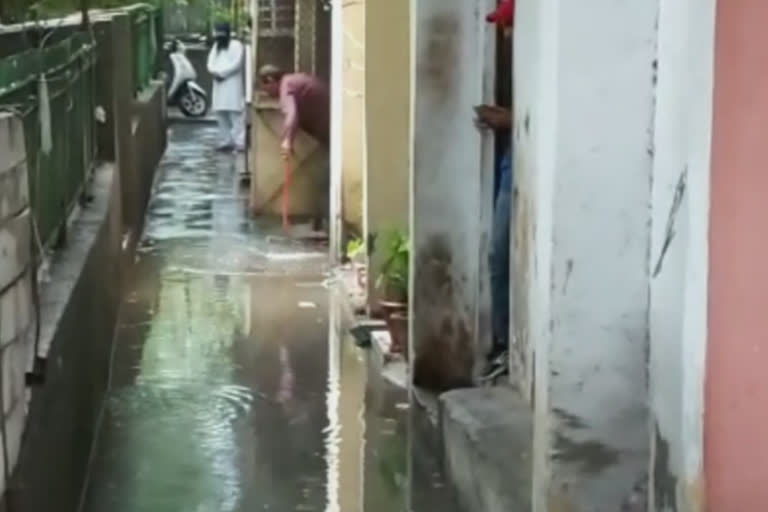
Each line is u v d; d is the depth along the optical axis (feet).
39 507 22.66
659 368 18.03
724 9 15.06
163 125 94.17
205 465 32.37
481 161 35.04
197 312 48.57
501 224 33.40
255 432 34.96
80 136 40.50
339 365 41.70
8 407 19.79
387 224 45.34
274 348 43.52
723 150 15.14
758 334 14.85
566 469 21.90
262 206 68.44
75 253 32.91
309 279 54.60
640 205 21.25
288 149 65.00
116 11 62.34
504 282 33.78
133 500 29.91
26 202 22.79
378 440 34.45
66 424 26.96
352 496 30.58
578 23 20.85
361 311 46.42
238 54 93.81
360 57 53.72
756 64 14.60
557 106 21.04
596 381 21.68
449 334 35.40
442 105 34.94
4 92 24.29
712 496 15.58
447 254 35.32
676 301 17.26
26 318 22.16
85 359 31.48
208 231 65.41
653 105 20.95
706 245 15.43
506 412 30.35
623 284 21.47
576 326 21.59
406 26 44.62
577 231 21.35
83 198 40.75
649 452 20.62
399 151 45.39
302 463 32.71
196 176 84.23
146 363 41.52
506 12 32.14
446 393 32.83
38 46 32.63
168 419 35.91
